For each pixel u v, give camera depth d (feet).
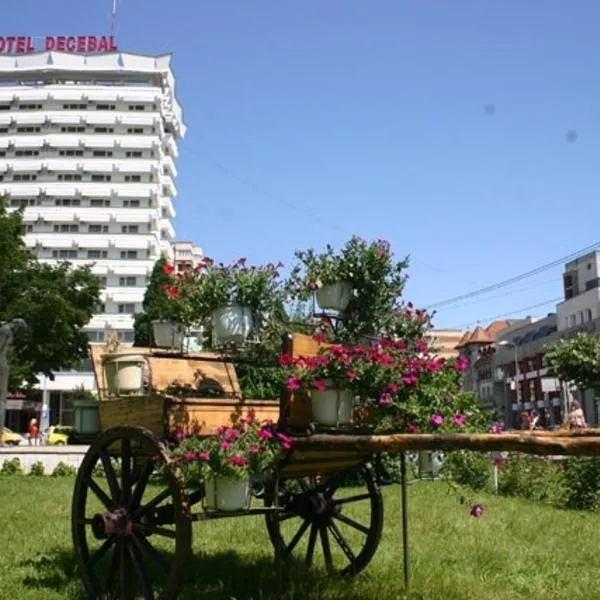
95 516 19.02
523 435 14.73
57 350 121.70
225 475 16.78
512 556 26.37
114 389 19.97
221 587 20.95
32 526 32.89
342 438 16.85
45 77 281.13
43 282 120.67
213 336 20.53
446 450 15.78
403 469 20.43
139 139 264.72
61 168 260.62
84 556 19.99
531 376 201.87
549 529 33.17
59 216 257.34
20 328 78.64
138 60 282.36
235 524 32.27
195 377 21.12
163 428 17.92
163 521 18.21
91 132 265.95
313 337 19.79
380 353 18.24
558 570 24.27
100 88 267.80
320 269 21.36
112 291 253.03
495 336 259.80
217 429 18.01
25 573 23.24
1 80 281.13
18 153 264.52
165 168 275.18
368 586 20.31
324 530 23.03
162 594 16.98
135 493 18.80
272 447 17.34
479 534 30.94
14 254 115.65
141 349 21.03
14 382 117.39
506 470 50.16
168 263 22.71
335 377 17.95
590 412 115.96
